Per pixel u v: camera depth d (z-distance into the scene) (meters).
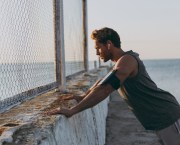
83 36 9.41
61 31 4.74
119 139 7.71
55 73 4.64
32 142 2.21
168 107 3.24
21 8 3.22
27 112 3.12
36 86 3.82
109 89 2.96
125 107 12.32
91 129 5.00
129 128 8.73
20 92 3.24
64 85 4.64
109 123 9.47
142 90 3.17
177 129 3.27
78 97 3.87
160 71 189.50
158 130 3.29
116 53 3.17
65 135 2.94
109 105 13.05
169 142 3.29
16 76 3.12
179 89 57.25
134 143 7.31
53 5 4.80
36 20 3.84
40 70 3.98
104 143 7.34
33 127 2.55
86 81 6.59
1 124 2.65
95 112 6.14
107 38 3.15
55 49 4.64
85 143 3.99
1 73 2.77
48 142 2.37
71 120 3.42
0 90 2.78
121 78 2.97
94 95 2.97
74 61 7.44
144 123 3.34
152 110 3.23
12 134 2.31
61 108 3.08
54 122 2.71
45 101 3.75
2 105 2.87
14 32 3.01
